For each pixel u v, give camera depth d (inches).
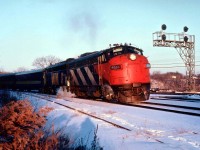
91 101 786.8
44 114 530.6
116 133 341.7
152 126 374.3
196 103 691.4
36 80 1573.6
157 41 1459.2
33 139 266.7
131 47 733.9
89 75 843.4
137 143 290.5
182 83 2059.5
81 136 339.6
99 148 273.4
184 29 1502.2
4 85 2190.0
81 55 988.6
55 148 254.2
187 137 308.5
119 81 677.3
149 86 705.6
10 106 468.4
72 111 553.6
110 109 563.2
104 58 739.4
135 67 679.1
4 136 291.3
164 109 528.4
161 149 264.1
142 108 572.7
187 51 1520.7
